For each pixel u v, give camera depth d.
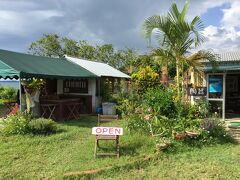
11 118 11.19
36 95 13.21
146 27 12.04
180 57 11.76
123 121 13.12
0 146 9.34
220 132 10.20
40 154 8.76
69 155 8.69
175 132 9.73
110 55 37.47
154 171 7.45
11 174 7.29
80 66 19.19
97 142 8.98
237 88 15.58
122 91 18.88
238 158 8.30
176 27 11.62
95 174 7.23
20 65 12.99
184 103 11.87
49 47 36.50
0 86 22.59
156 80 20.33
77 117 15.65
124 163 7.77
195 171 7.38
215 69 12.16
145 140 9.69
